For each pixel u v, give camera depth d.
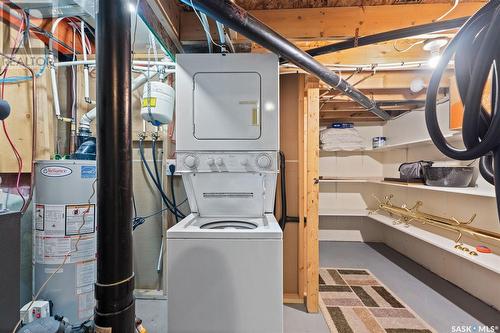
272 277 1.24
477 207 2.24
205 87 1.55
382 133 4.00
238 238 1.25
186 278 1.24
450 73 2.26
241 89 1.55
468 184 2.23
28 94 1.61
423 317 1.99
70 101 1.96
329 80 1.74
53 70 1.74
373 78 2.42
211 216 1.66
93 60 1.93
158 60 1.97
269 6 1.68
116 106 0.73
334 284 2.57
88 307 1.58
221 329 1.23
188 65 1.55
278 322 1.23
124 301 0.73
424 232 2.67
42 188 1.50
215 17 1.13
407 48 1.92
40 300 1.50
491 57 0.58
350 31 1.66
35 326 1.13
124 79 0.74
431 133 0.79
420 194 3.05
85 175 1.57
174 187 2.30
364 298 2.29
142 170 2.29
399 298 2.29
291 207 2.37
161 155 2.29
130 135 0.77
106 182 0.72
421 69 2.19
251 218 1.65
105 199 0.72
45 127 1.68
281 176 2.33
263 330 1.23
